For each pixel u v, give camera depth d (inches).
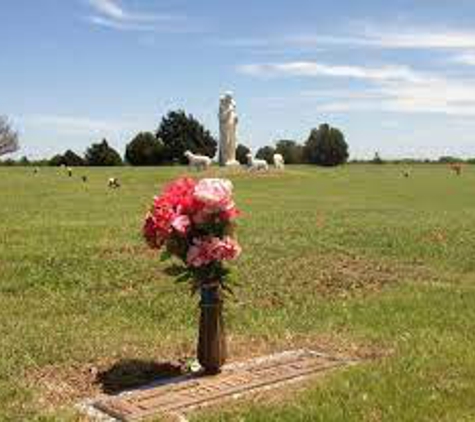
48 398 324.8
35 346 393.4
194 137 3853.3
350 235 865.5
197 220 344.5
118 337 421.4
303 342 410.3
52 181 2124.8
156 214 348.2
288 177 2309.3
